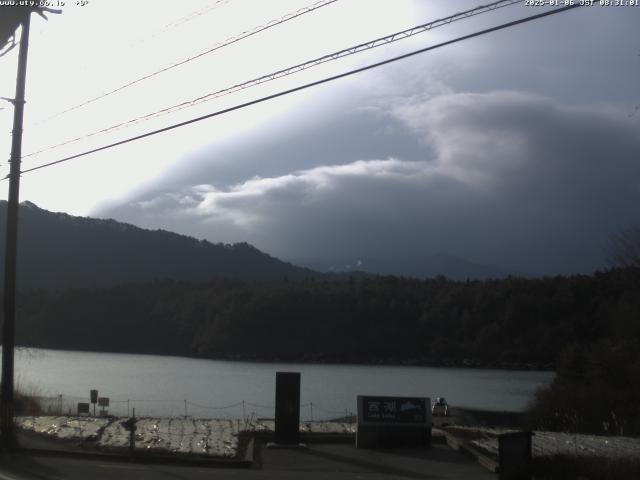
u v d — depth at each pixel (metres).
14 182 17.78
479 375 69.88
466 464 15.80
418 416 17.95
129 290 108.69
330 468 15.07
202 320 96.56
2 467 13.90
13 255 17.59
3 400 16.77
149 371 68.44
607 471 13.81
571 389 38.19
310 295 95.06
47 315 100.44
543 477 13.90
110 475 13.23
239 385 55.91
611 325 49.91
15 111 17.72
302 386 57.12
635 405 35.38
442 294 93.88
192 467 14.89
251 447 16.86
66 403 36.72
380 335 89.69
